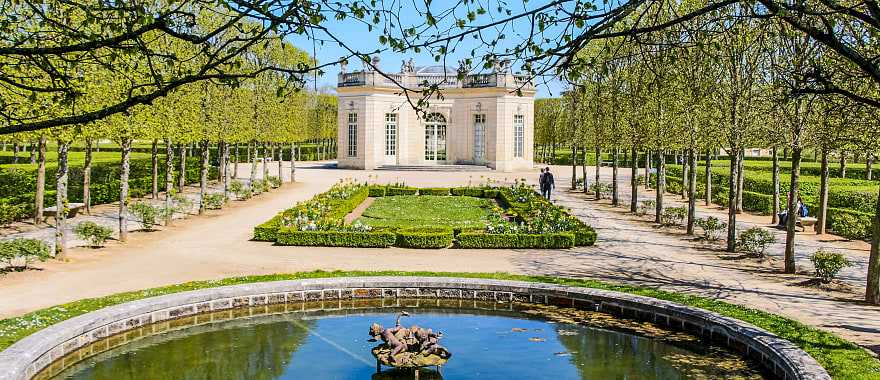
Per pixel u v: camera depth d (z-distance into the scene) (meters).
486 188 38.47
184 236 22.75
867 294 14.05
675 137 23.95
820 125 16.66
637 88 25.12
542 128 65.81
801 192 32.91
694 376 10.52
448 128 56.44
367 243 20.88
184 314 13.62
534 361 11.31
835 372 9.32
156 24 5.55
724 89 19.55
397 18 5.99
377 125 55.03
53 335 10.96
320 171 54.28
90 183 33.12
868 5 6.76
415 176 49.72
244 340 12.57
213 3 6.09
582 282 15.41
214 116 30.44
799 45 15.62
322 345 12.26
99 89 17.70
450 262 18.42
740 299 14.27
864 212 25.34
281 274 16.06
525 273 16.97
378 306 15.12
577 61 6.38
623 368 10.96
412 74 56.44
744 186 39.09
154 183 34.44
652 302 13.52
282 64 37.97
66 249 18.06
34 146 39.69
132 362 11.28
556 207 26.92
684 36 17.78
